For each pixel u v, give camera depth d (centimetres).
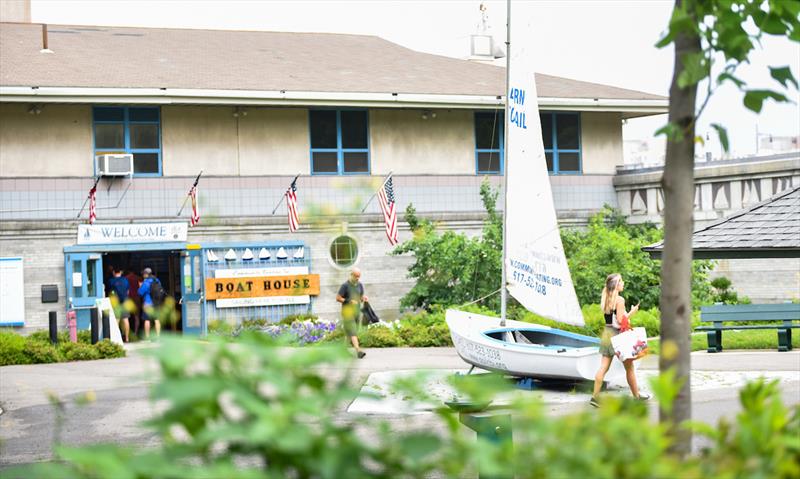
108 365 3052
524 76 2420
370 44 5481
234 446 389
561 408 2027
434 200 4388
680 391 583
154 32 5222
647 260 3969
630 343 2025
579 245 4044
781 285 4091
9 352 3159
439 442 395
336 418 1739
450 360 2902
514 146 2458
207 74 4247
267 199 4159
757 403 496
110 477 354
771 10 579
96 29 5147
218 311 3984
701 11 576
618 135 4719
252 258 4044
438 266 3953
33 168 3922
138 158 4053
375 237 4209
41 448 1742
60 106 3959
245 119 4178
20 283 3825
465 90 4409
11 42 4606
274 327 3594
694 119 570
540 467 392
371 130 4334
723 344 3147
